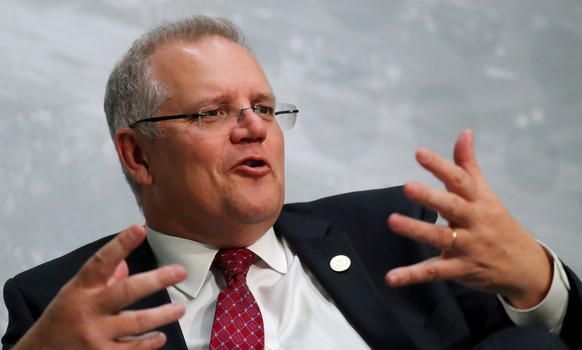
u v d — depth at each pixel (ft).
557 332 18.78
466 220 16.75
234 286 21.03
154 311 15.98
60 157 28.68
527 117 33.12
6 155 28.17
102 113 29.45
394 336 20.47
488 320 20.94
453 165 16.79
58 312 16.16
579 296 18.44
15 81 28.68
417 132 31.96
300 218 23.30
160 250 22.04
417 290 21.40
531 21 34.01
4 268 27.61
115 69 22.89
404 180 31.37
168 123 21.24
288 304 21.40
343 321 21.16
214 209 20.98
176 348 19.99
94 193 28.89
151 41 22.35
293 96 31.12
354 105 31.58
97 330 15.99
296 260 22.38
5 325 27.32
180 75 21.44
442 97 32.50
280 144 21.63
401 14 32.83
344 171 30.99
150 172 21.97
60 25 29.50
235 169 20.81
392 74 32.19
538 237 32.17
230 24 22.71
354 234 22.70
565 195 32.73
